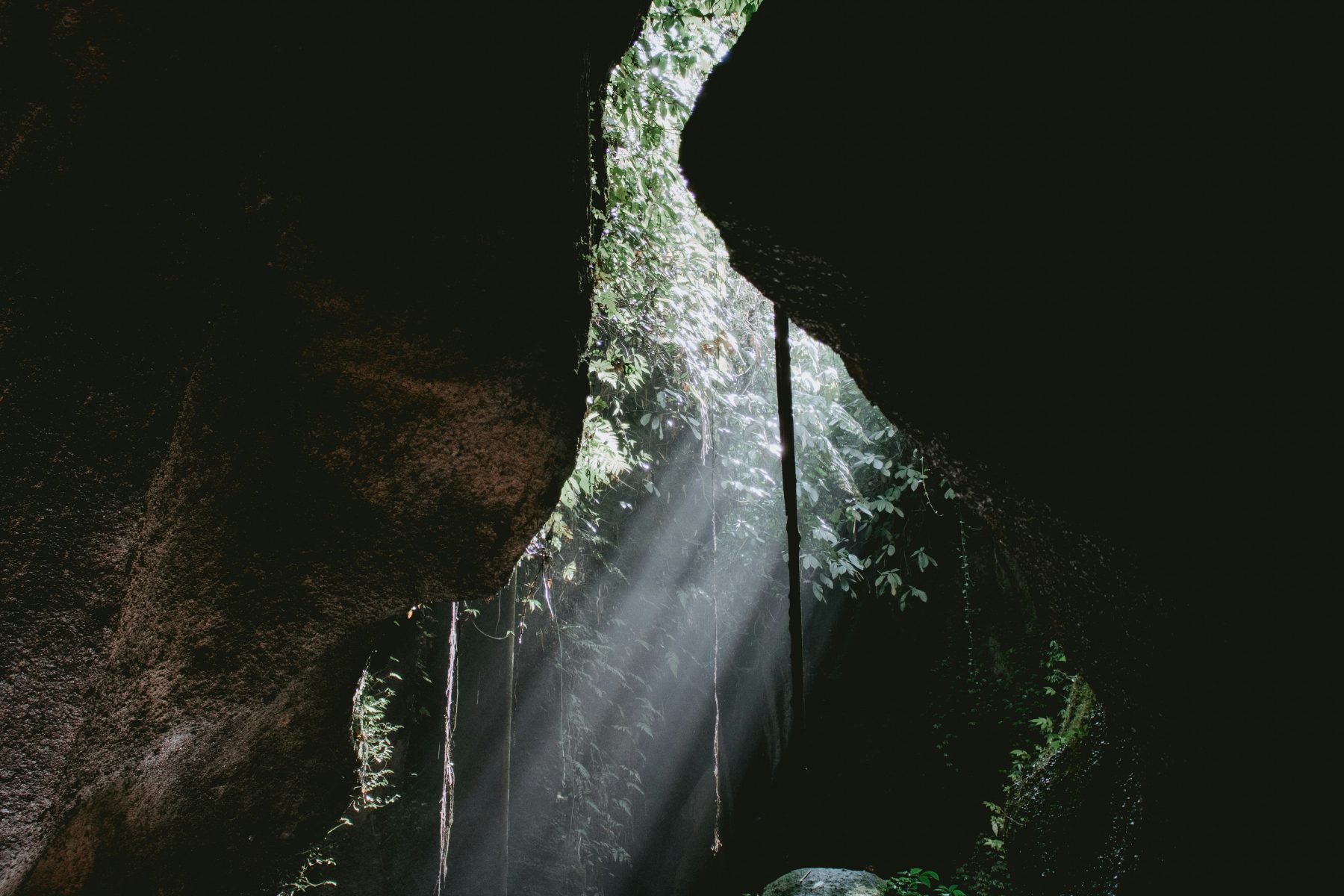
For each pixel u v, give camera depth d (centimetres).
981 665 854
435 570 315
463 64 294
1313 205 155
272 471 272
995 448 260
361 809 653
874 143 208
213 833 316
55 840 231
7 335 206
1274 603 199
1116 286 193
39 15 208
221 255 241
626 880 946
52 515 212
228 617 276
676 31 554
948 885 778
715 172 232
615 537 857
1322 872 210
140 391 225
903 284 232
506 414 305
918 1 191
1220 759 248
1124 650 280
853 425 871
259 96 242
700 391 694
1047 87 179
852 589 962
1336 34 140
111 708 234
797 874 677
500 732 780
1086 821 420
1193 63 159
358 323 270
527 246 313
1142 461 213
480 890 741
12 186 208
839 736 969
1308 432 173
